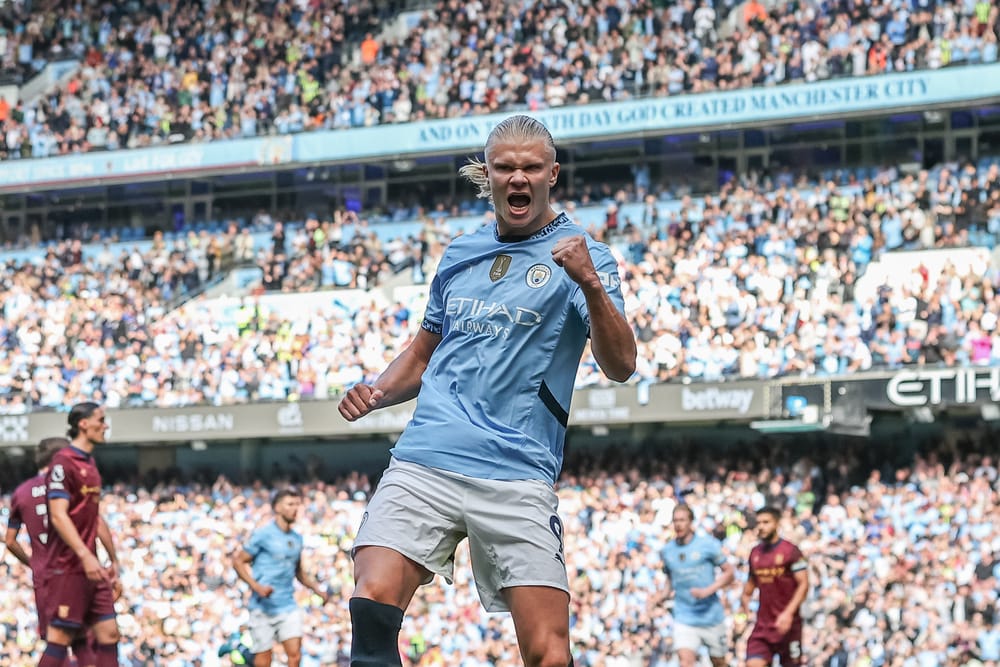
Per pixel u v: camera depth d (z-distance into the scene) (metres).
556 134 21.72
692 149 22.47
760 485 18.53
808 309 18.78
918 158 21.27
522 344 3.70
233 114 23.92
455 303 3.81
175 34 25.09
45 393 22.20
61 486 8.40
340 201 24.62
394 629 3.53
